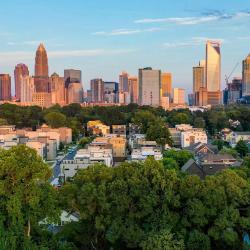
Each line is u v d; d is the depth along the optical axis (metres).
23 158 61.03
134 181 62.84
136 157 152.25
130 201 62.16
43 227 65.75
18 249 56.97
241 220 62.19
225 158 147.75
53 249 60.53
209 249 59.84
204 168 134.00
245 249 61.66
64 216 77.19
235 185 65.56
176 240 58.62
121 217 61.69
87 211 63.25
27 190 59.28
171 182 63.16
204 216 61.56
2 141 180.12
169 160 139.25
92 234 66.00
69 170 139.50
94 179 67.06
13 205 56.72
